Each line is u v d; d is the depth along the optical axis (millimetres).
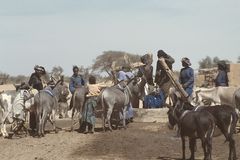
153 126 24719
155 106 27422
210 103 24562
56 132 23922
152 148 19719
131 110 25984
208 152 16219
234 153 16891
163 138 21656
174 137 21609
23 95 23594
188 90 22766
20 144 21500
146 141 21000
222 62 25078
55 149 20109
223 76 24938
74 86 24703
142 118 26812
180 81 23031
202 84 44500
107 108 23109
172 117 18234
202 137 16266
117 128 24500
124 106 23812
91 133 23172
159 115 26484
